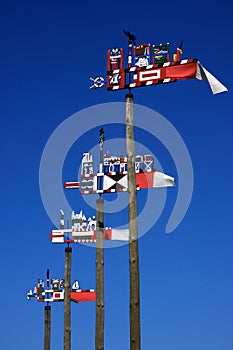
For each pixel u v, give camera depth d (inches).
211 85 458.0
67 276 856.3
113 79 478.0
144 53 474.0
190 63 457.7
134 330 442.6
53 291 999.0
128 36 479.2
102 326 616.1
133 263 454.0
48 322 1077.1
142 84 471.8
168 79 463.8
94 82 483.5
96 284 617.6
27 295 997.8
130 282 452.8
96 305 618.5
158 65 468.1
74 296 847.7
